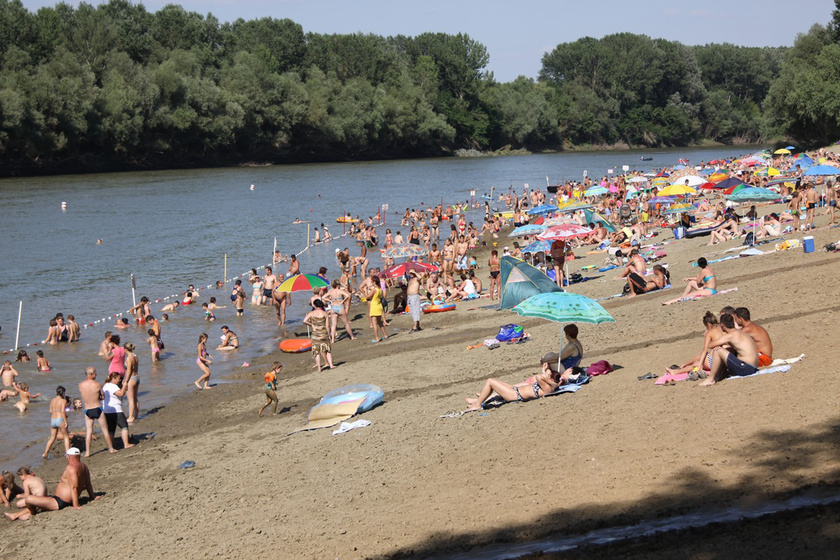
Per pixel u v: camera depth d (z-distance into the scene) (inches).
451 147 6323.8
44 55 4060.0
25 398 846.5
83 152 4170.8
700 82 7308.1
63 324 1144.2
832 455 382.0
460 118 6259.8
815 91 3804.1
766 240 1254.9
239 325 1225.4
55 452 716.0
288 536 441.4
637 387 584.4
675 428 472.7
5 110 3555.6
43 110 3754.9
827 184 1617.9
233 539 455.8
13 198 2908.5
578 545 342.3
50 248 1918.1
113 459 679.7
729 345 552.7
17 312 1318.9
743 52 7495.1
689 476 396.8
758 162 3009.4
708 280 897.5
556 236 1108.5
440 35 6609.3
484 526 390.9
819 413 439.5
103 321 1258.0
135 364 788.6
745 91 7623.0
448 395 714.2
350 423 663.1
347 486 511.8
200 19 5310.0
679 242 1486.2
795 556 297.9
